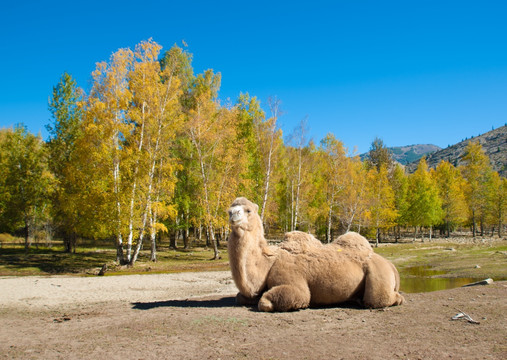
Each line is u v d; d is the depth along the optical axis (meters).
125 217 20.97
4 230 33.34
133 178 21.17
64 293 12.68
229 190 28.16
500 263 18.89
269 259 7.37
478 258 22.38
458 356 4.21
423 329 5.51
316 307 7.29
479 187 51.00
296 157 33.81
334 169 35.09
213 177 29.27
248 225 7.15
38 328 6.28
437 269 19.09
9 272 20.67
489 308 7.07
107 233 24.36
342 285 7.06
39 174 31.42
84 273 20.12
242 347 4.69
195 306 7.98
